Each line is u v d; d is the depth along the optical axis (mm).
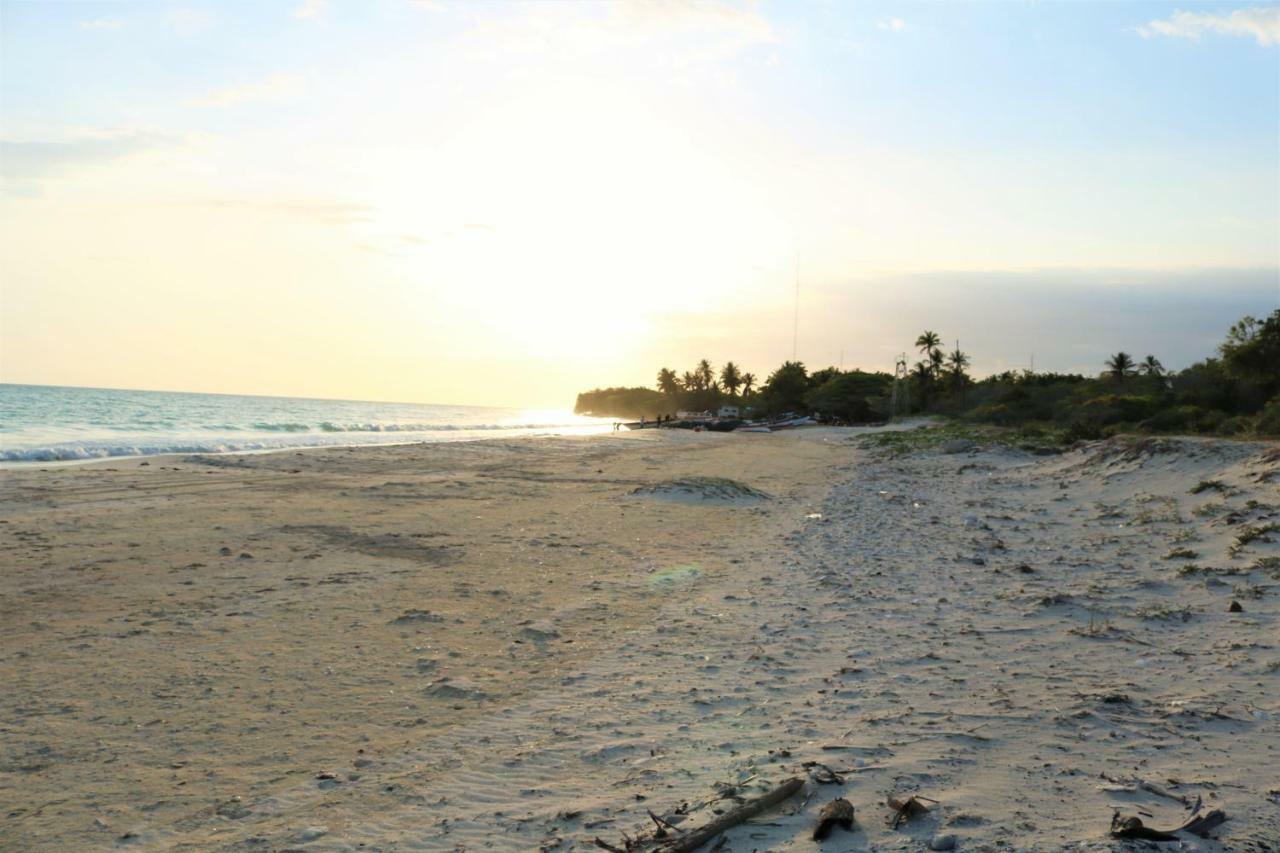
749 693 6527
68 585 10711
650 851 3852
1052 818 3986
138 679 7102
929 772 4668
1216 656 7000
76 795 4953
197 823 4574
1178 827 3764
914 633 8234
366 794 4895
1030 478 24328
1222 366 53906
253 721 6160
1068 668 6824
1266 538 11672
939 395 106188
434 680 7102
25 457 29375
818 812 4215
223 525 15836
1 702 6539
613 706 6340
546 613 9516
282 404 152125
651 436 71375
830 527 16734
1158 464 20609
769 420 107375
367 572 11797
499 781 5020
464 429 79188
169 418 67125
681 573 12008
